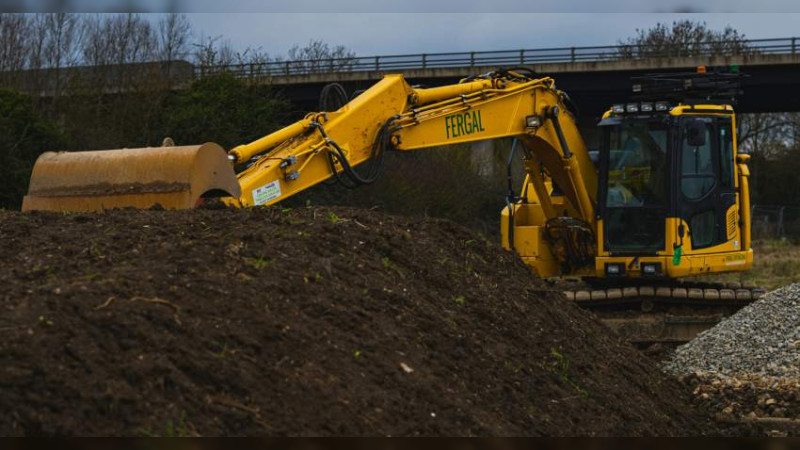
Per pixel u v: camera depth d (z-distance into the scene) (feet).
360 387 16.96
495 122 42.86
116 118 94.43
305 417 15.62
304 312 18.45
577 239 47.91
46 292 16.38
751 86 135.74
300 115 138.21
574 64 135.95
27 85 98.12
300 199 90.84
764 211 181.37
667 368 37.88
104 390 14.32
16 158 78.33
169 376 15.02
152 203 26.81
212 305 17.37
